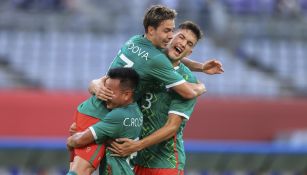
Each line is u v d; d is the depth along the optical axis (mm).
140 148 22469
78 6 75062
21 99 58781
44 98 58938
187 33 23109
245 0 76938
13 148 48625
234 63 71125
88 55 70250
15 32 72250
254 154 49531
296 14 77125
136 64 22672
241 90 68562
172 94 23500
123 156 22438
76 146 22312
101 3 75438
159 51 22719
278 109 61938
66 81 67750
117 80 22156
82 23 73562
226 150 49375
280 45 73750
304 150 49812
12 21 73062
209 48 72125
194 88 23031
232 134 60938
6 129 58125
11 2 74562
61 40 71562
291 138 61062
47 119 58562
